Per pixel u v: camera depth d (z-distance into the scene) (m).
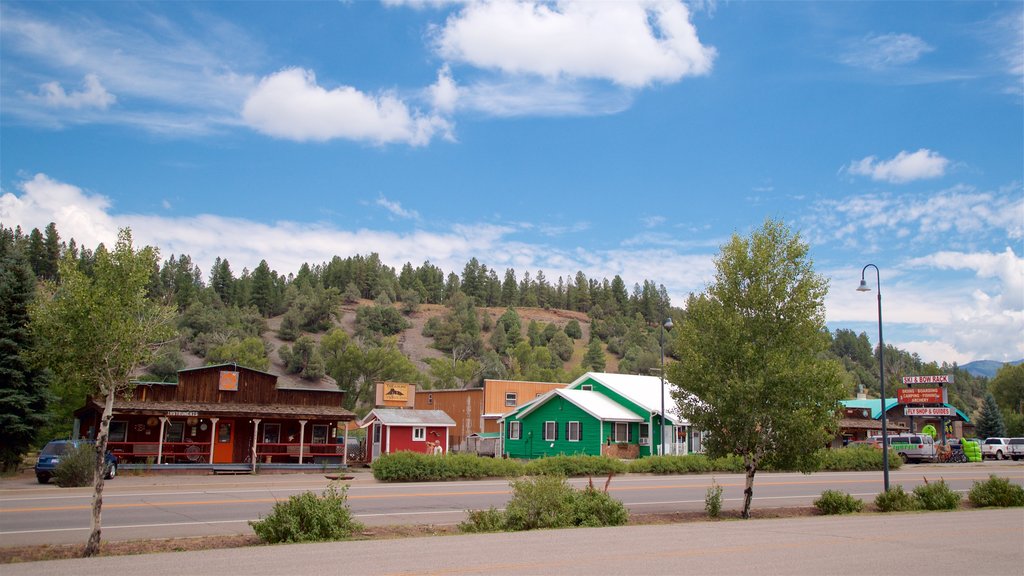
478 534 14.94
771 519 18.94
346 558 11.60
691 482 32.12
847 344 197.62
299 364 114.69
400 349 158.25
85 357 13.47
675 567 10.91
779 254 20.69
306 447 41.38
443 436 47.62
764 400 19.84
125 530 16.16
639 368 144.00
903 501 22.00
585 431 47.12
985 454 63.12
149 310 14.50
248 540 14.40
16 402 32.81
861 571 10.75
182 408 36.78
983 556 12.26
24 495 24.05
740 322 20.08
